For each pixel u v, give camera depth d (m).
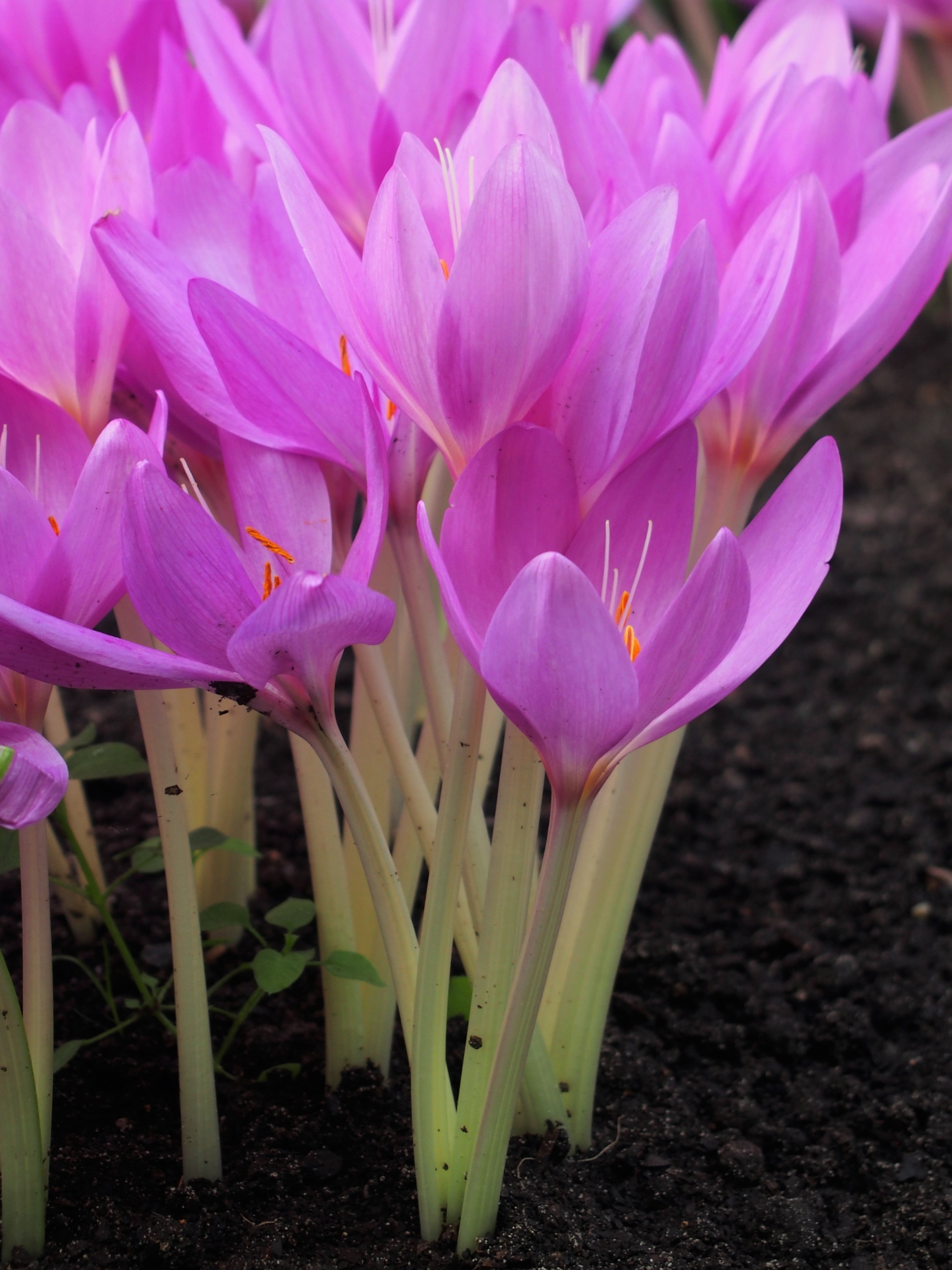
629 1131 0.55
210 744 0.60
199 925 0.52
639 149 0.53
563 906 0.46
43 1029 0.49
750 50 0.58
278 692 0.46
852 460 1.35
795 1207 0.53
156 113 0.53
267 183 0.49
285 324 0.50
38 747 0.45
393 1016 0.56
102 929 0.64
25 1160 0.49
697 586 0.43
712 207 0.50
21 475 0.49
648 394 0.45
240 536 0.49
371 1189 0.52
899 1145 0.56
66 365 0.48
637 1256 0.51
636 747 0.45
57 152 0.50
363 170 0.54
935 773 0.86
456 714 0.47
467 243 0.43
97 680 0.45
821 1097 0.58
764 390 0.50
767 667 1.01
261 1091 0.56
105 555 0.46
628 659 0.43
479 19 0.53
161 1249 0.50
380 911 0.49
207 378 0.48
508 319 0.44
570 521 0.46
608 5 0.60
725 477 0.52
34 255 0.47
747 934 0.69
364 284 0.45
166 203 0.51
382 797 0.55
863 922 0.70
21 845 0.48
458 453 0.46
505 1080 0.48
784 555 0.46
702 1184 0.54
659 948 0.66
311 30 0.52
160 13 0.58
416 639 0.50
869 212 0.52
